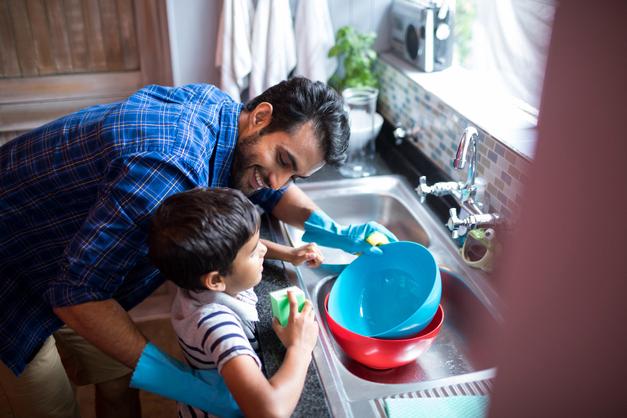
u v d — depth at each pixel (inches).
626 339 14.2
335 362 39.5
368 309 49.9
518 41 54.2
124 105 38.2
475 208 49.4
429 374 44.1
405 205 60.9
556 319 14.0
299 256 47.6
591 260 13.3
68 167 38.4
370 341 39.2
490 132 49.5
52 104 82.2
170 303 89.3
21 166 40.2
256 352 40.4
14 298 44.5
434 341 47.8
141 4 77.4
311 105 38.4
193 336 35.5
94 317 34.7
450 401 35.2
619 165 12.6
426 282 46.5
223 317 35.1
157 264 34.6
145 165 34.5
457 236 49.5
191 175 36.1
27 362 45.8
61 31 78.4
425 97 63.2
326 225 51.6
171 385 35.7
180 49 77.0
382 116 79.8
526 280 14.1
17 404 49.6
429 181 63.0
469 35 64.7
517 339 14.7
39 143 39.9
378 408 35.5
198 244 32.7
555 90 12.5
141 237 35.3
